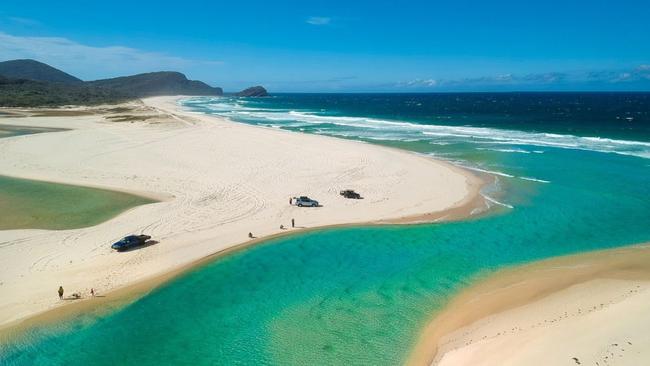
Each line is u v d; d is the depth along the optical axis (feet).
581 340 56.13
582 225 107.76
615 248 93.91
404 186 140.26
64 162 169.68
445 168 163.22
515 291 76.23
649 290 70.44
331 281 81.46
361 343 63.52
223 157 180.04
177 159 176.14
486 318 68.18
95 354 62.03
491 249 94.73
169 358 61.21
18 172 155.02
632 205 121.29
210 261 88.99
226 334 66.28
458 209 119.85
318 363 59.47
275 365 59.36
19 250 92.22
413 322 68.44
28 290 77.10
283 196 129.49
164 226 106.11
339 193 132.16
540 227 106.93
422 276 83.05
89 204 122.52
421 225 108.78
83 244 95.61
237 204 122.31
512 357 55.47
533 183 143.54
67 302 73.87
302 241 98.99
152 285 79.71
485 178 150.20
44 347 63.26
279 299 75.51
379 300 74.79
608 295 71.36
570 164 169.37
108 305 73.36
